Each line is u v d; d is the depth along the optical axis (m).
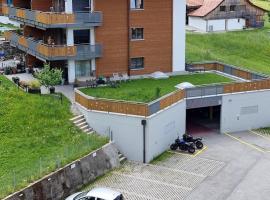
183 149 40.28
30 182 29.86
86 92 44.38
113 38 49.50
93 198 28.31
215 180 35.16
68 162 32.75
